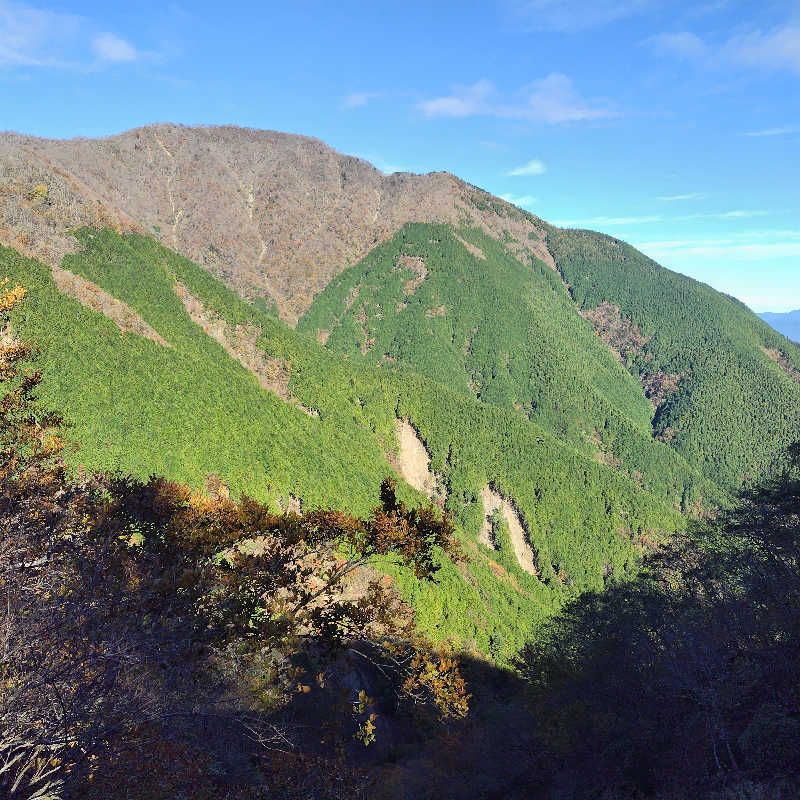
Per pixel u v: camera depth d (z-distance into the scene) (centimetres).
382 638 1176
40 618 825
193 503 1495
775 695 1525
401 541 1165
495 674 6322
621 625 3231
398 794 2495
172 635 948
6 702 705
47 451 1541
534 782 2405
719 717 1596
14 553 1025
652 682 2131
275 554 1196
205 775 868
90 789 752
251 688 1040
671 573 4044
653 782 1691
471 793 2495
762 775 1279
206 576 1133
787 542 2595
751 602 2259
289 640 1074
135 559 1191
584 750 2281
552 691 2967
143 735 812
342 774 996
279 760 948
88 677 759
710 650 1912
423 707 1200
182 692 908
